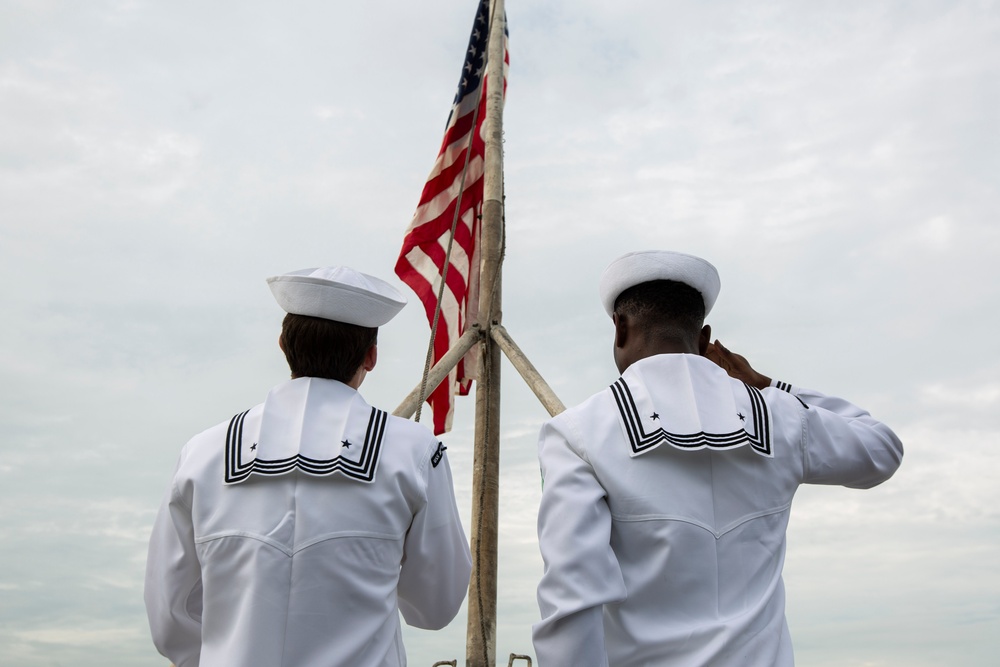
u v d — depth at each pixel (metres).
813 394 3.22
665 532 2.68
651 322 3.07
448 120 7.25
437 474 3.18
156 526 3.16
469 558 3.35
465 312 6.82
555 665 2.55
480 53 7.30
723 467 2.78
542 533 2.73
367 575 2.96
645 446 2.76
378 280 3.46
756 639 2.61
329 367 3.23
